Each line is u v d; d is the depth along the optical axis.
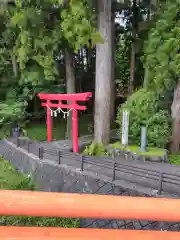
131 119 10.98
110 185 7.25
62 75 15.15
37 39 10.64
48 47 10.93
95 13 10.95
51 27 11.37
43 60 10.80
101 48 10.82
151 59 10.34
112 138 12.70
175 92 11.12
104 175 7.82
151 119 10.49
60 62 14.88
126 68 19.42
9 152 12.49
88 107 21.28
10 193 1.18
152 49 10.23
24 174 10.78
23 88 14.38
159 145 10.65
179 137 11.25
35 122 17.53
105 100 11.20
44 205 1.17
